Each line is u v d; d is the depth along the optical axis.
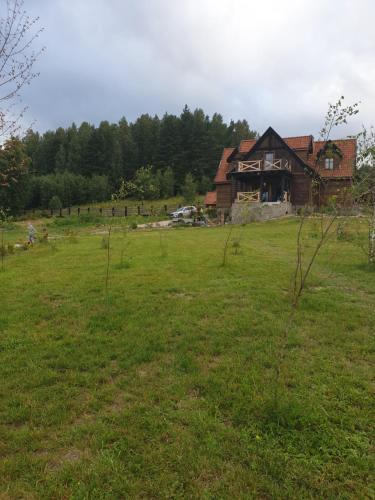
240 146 32.84
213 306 6.13
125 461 2.83
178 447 2.94
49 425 3.27
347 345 4.76
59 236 23.16
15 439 3.07
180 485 2.61
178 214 36.19
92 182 66.06
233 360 4.35
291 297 6.61
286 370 4.11
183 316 5.68
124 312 5.95
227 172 32.81
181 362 4.26
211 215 31.59
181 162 72.19
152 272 8.67
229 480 2.65
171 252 11.82
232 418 3.31
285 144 29.30
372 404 3.53
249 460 2.83
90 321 5.58
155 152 74.38
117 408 3.52
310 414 3.26
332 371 4.11
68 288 7.46
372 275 8.57
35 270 9.43
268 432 3.12
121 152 73.56
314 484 2.61
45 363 4.34
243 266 9.24
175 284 7.52
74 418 3.36
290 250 12.34
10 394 3.73
